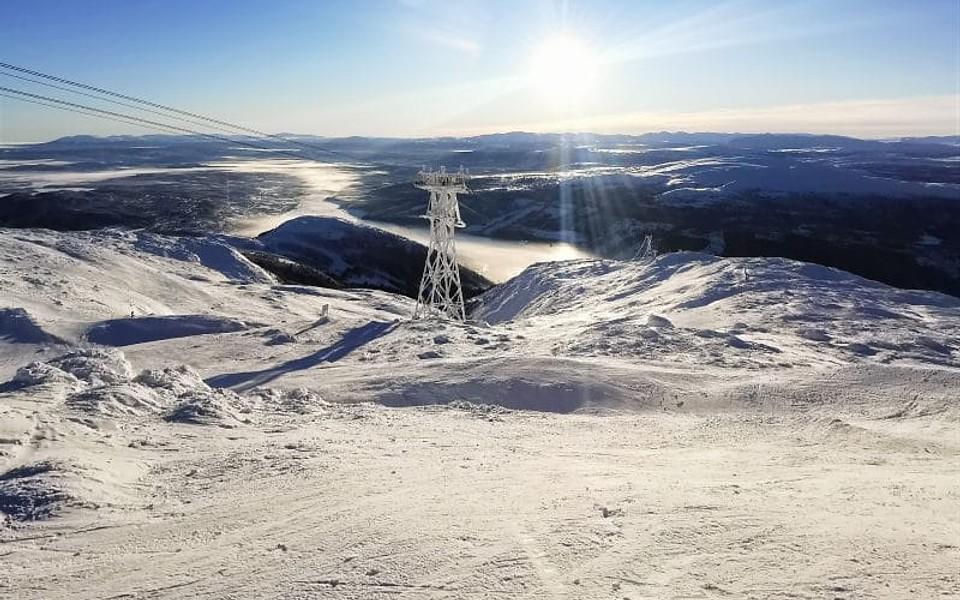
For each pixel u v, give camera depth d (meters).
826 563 5.75
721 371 19.44
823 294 33.75
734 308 31.12
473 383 18.34
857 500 7.86
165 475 9.80
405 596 5.40
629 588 5.40
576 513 7.36
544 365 19.48
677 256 51.03
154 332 30.50
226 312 44.19
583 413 16.27
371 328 31.80
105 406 13.98
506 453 11.29
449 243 44.47
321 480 9.20
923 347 23.91
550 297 50.34
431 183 43.06
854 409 15.73
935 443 12.25
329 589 5.64
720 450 11.77
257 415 14.91
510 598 5.29
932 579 5.38
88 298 38.72
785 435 13.25
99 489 8.79
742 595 5.21
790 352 22.50
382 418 15.06
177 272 55.06
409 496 8.29
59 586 6.14
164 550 6.91
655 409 16.50
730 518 7.06
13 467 9.47
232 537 7.19
